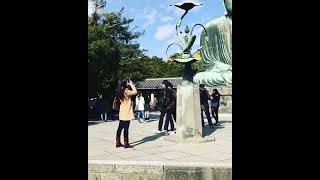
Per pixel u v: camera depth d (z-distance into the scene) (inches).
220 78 902.4
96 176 226.4
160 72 1734.7
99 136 422.3
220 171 215.3
